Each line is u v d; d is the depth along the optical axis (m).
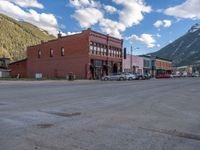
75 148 5.30
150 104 12.13
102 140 5.89
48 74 64.06
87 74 55.94
